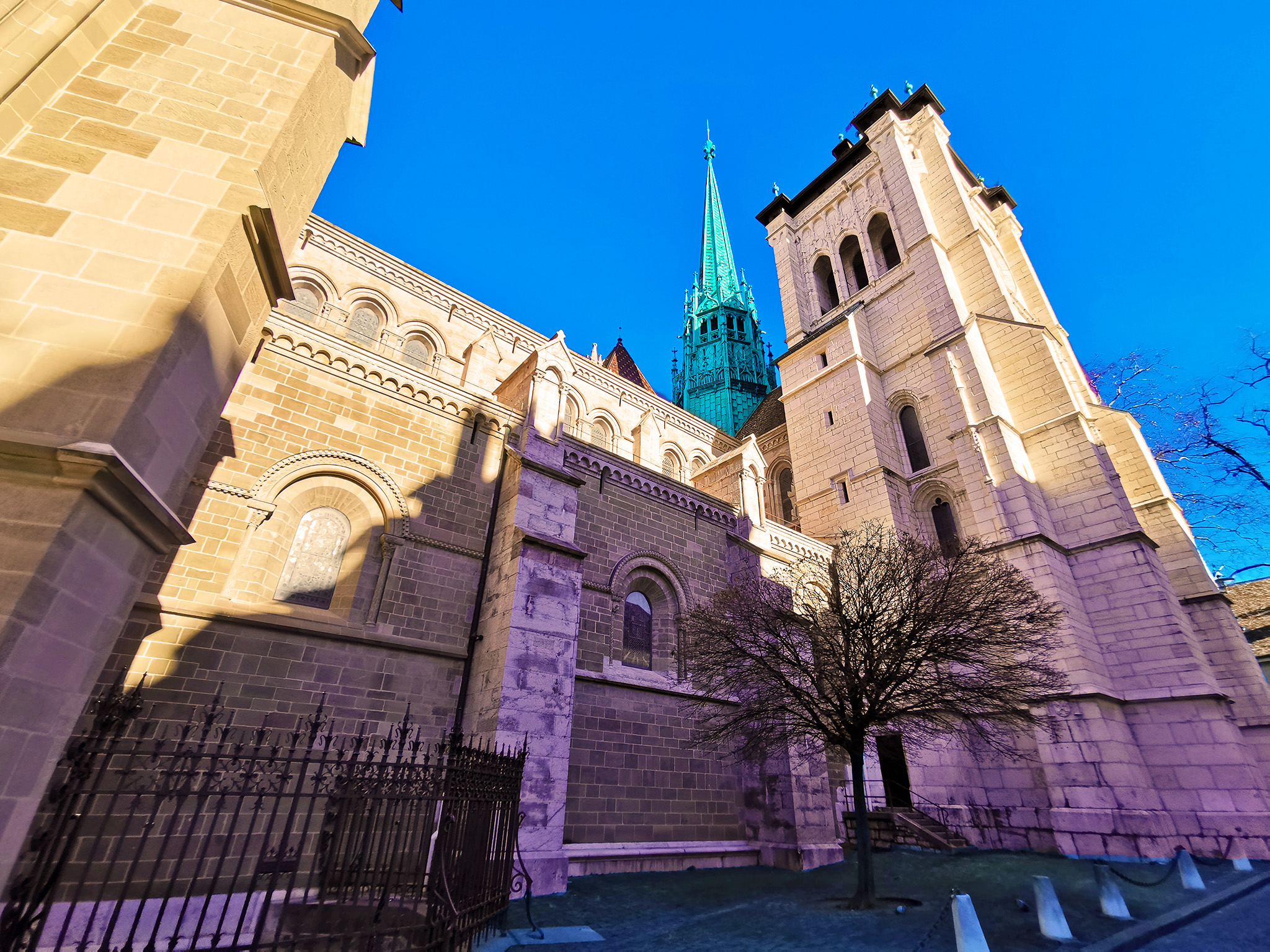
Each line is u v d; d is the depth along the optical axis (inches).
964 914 308.0
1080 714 740.0
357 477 581.9
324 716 483.8
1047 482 975.0
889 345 1310.3
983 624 508.4
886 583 545.6
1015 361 1087.0
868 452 1167.6
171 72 329.7
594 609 687.1
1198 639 903.1
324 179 403.9
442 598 590.6
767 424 1798.7
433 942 264.2
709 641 593.3
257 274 337.1
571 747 600.4
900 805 909.2
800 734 538.9
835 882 551.8
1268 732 810.8
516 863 466.6
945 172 1395.2
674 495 845.2
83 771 199.6
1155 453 1191.6
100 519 234.4
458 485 649.6
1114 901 404.8
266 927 374.9
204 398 297.3
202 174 306.5
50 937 330.3
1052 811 721.6
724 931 382.0
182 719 425.4
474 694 562.6
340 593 546.9
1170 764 737.6
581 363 1232.2
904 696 502.6
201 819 408.8
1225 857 662.5
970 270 1254.9
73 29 308.7
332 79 388.2
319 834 411.2
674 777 663.8
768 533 958.4
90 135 294.0
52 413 230.8
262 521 514.0
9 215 262.1
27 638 204.5
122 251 273.4
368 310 975.6
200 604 458.0
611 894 486.6
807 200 1744.6
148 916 363.3
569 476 691.4
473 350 1048.8
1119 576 848.9
